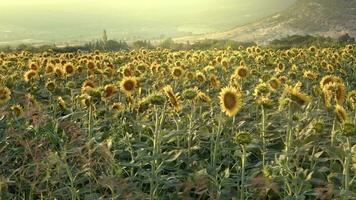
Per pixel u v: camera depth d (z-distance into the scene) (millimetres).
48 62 19828
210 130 10906
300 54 26109
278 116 10984
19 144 9719
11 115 11164
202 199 7957
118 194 7316
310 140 8984
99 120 10992
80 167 8281
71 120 10852
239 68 14289
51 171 8102
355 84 18422
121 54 30938
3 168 8656
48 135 9719
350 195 6734
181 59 25406
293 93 8492
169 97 8734
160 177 7824
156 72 17250
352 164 7906
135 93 13438
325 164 9094
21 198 7871
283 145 10016
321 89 11273
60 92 14148
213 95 14008
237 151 8172
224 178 7734
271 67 22688
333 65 21625
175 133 8148
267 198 7543
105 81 16422
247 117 11586
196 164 8758
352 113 10227
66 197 7852
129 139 9469
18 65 22453
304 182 7375
